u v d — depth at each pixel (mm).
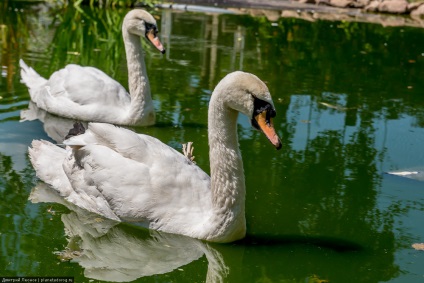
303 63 14641
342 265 6492
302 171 8719
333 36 17906
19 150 8664
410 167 9031
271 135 6121
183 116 10492
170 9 20000
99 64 13094
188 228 6738
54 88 10297
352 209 7707
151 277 6176
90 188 7160
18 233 6695
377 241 6988
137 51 9945
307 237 7008
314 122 10664
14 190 7586
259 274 6332
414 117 11273
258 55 14898
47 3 19781
